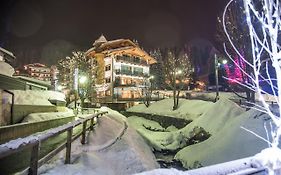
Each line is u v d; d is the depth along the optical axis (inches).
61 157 285.1
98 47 2039.9
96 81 1991.9
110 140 429.7
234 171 99.8
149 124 1320.1
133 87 1833.2
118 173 298.0
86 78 1740.9
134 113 1536.7
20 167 305.9
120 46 1940.2
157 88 2038.6
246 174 99.1
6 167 297.7
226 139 588.1
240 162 105.7
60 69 2156.7
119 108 1717.5
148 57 2037.4
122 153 360.8
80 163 270.1
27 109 681.6
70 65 1982.0
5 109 577.6
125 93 1907.0
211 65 2046.0
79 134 354.6
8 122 588.1
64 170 236.1
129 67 1959.9
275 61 83.5
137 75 1980.8
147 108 1531.7
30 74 2625.5
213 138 668.7
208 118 850.8
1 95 559.5
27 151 352.8
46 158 206.8
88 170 253.0
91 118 473.4
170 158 747.4
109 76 1916.8
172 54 1588.3
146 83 1797.5
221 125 756.6
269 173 99.7
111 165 314.0
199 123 873.5
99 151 360.5
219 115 812.6
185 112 1254.9
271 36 83.0
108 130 537.6
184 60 1601.9
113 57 1894.7
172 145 883.4
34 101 764.0
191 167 597.3
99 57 2016.5
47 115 711.7
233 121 660.7
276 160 100.9
